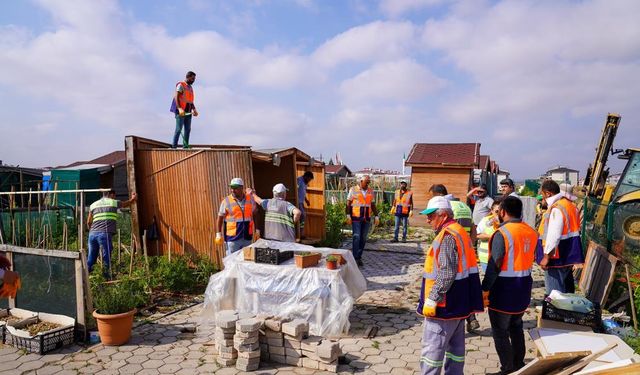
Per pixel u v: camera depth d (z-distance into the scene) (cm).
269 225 782
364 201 1030
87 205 1914
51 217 1191
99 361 505
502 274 427
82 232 630
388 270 1003
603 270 698
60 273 584
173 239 967
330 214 1538
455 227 385
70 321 568
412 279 910
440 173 1786
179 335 588
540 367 333
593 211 866
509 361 433
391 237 1541
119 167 2091
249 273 624
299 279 595
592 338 405
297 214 769
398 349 534
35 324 582
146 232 977
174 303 737
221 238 771
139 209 998
